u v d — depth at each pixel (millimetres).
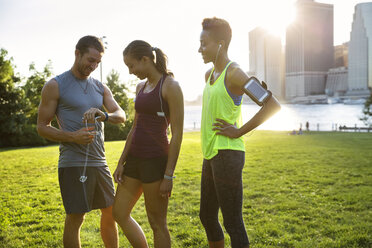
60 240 3613
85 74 2559
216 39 2332
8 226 4137
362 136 26469
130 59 2416
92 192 2533
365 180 7090
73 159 2469
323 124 65562
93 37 2506
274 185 6598
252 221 4223
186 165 9695
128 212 2551
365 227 3877
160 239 2512
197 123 70938
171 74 2525
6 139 30922
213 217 2592
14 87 31609
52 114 2482
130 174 2525
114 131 29828
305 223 4137
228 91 2312
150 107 2422
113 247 2730
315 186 6488
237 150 2324
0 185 7012
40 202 5441
